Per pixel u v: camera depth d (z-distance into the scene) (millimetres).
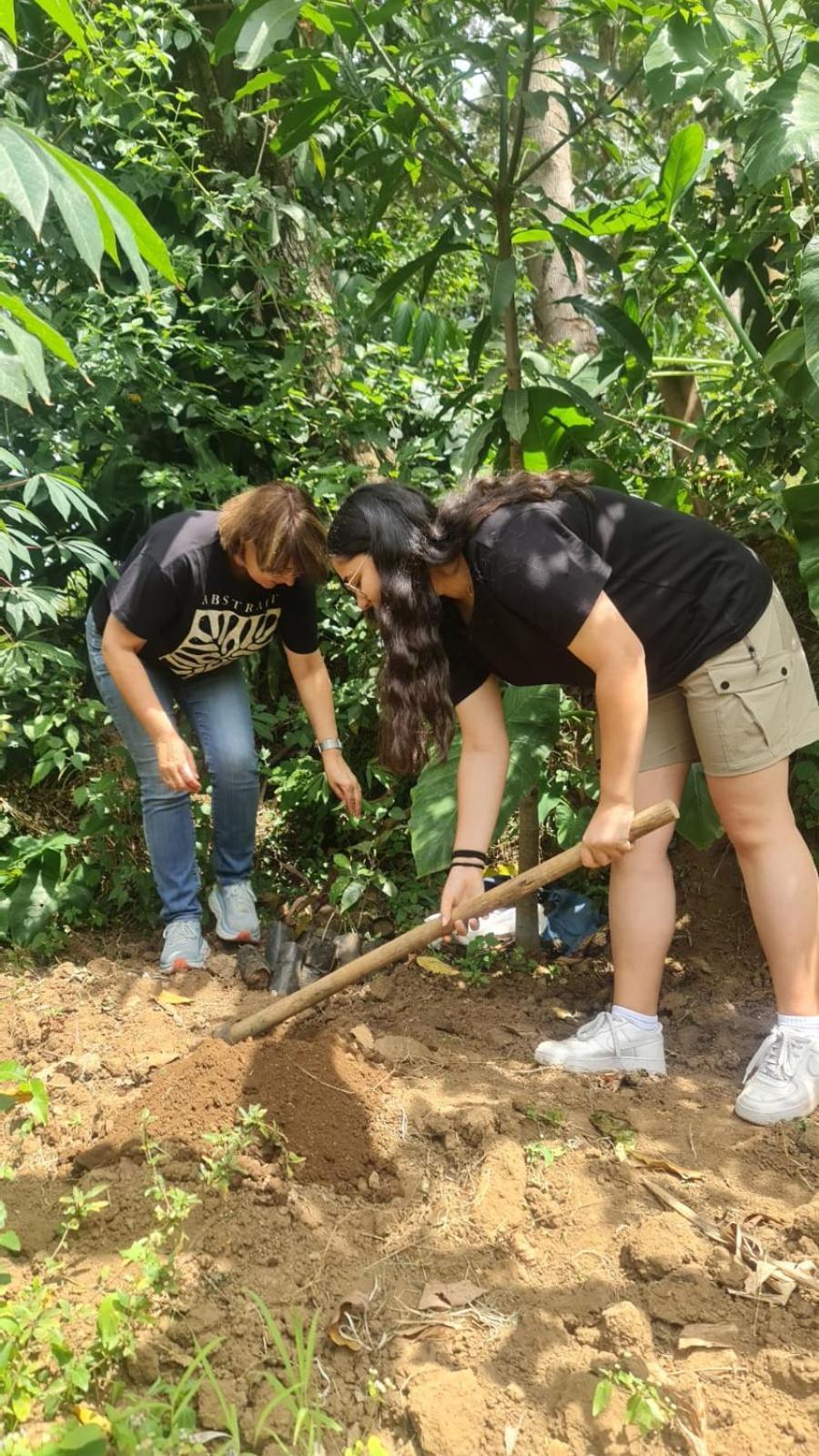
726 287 3770
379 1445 1727
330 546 2318
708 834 3299
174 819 3383
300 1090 2545
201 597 3074
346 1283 2105
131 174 4188
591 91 3219
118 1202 2262
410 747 2371
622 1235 2223
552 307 6004
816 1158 2432
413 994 3344
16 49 3881
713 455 3543
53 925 3578
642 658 2270
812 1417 1796
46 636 4344
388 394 4363
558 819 3811
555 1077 2762
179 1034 3027
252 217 4348
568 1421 1801
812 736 2641
